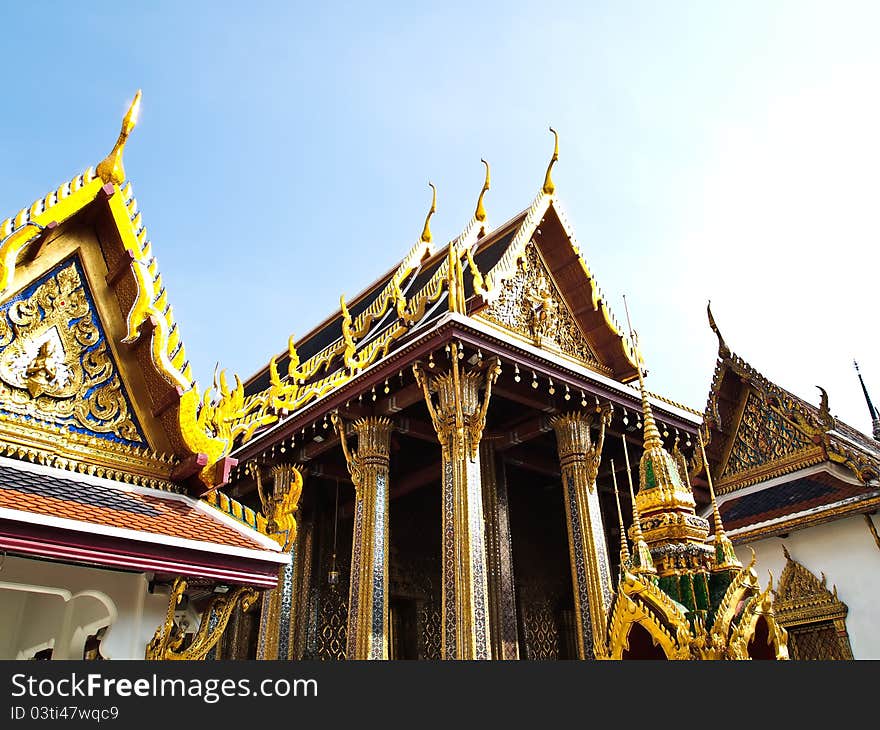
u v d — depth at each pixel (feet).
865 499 33.65
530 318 37.86
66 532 9.93
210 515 13.87
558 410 36.86
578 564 33.96
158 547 10.93
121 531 10.37
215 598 12.58
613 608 13.83
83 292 14.58
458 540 28.96
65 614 14.80
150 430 14.61
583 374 34.60
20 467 12.40
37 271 13.91
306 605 42.42
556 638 46.29
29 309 13.66
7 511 9.30
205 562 11.44
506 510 39.09
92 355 14.32
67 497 11.26
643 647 13.01
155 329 14.58
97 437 13.84
